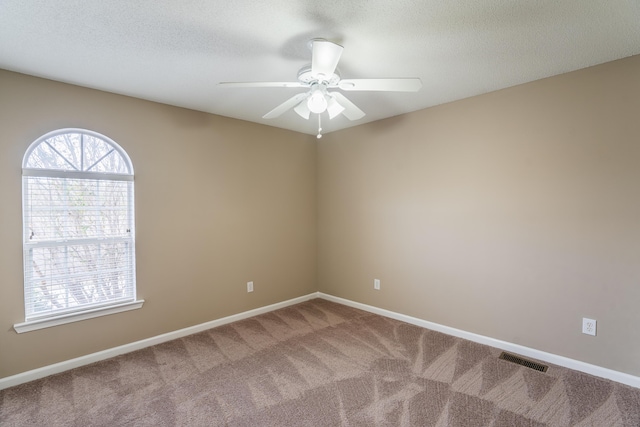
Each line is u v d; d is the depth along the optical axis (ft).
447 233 10.52
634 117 7.29
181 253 10.58
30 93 7.94
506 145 9.20
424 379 7.85
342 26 6.03
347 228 13.65
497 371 8.16
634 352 7.39
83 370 8.40
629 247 7.41
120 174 9.33
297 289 14.15
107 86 8.75
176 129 10.43
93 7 5.40
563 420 6.35
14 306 7.77
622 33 6.33
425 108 10.96
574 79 8.04
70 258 8.59
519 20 5.89
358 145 13.10
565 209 8.25
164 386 7.65
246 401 7.06
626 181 7.42
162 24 5.93
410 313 11.58
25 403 7.02
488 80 8.65
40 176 8.09
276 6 5.41
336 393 7.32
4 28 5.98
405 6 5.44
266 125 12.91
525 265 8.93
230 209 11.82
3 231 7.62
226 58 7.27
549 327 8.57
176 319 10.47
